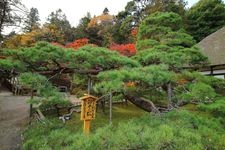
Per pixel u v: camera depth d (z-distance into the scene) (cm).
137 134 500
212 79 914
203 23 2442
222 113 752
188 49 964
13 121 1196
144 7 3250
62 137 640
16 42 1655
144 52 1034
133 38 2642
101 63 912
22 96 1981
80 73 1059
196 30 2473
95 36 3394
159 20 1210
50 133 723
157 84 806
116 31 3216
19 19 1559
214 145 529
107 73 738
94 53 944
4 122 1179
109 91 752
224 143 536
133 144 461
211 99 787
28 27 1683
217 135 570
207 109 726
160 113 748
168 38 1156
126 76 711
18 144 888
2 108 1485
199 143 471
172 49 996
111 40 2988
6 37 1599
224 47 1486
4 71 943
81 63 951
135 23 3108
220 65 1362
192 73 912
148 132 497
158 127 543
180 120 623
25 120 1206
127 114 1235
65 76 1686
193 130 562
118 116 1180
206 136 556
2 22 1465
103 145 482
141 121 652
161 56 886
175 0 2914
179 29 1256
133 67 884
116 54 980
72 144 552
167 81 780
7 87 2334
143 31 1245
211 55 1484
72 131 822
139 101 1041
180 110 723
